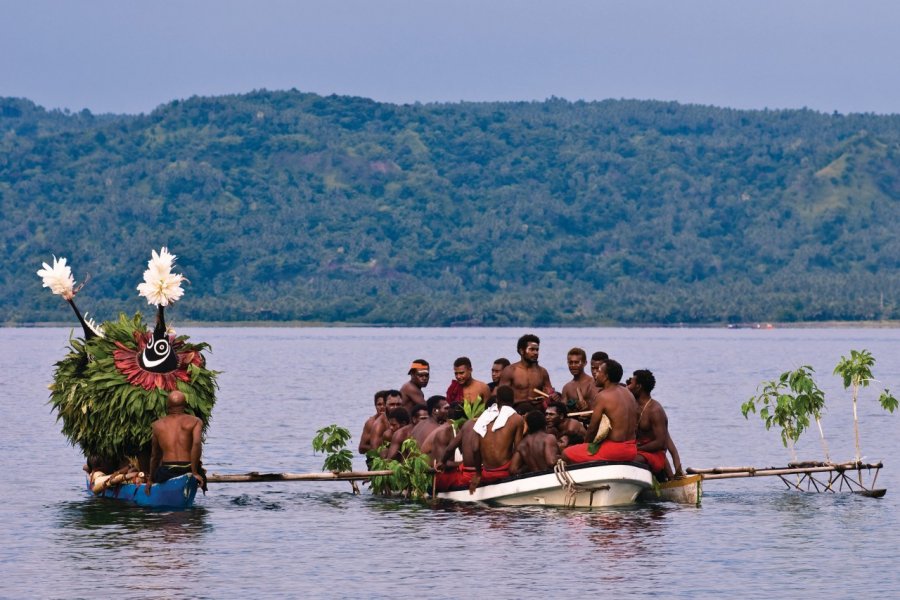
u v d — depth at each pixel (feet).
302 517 165.68
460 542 147.33
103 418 171.63
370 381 530.27
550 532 153.28
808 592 122.52
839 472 189.26
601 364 172.96
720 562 136.05
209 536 151.23
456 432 179.93
